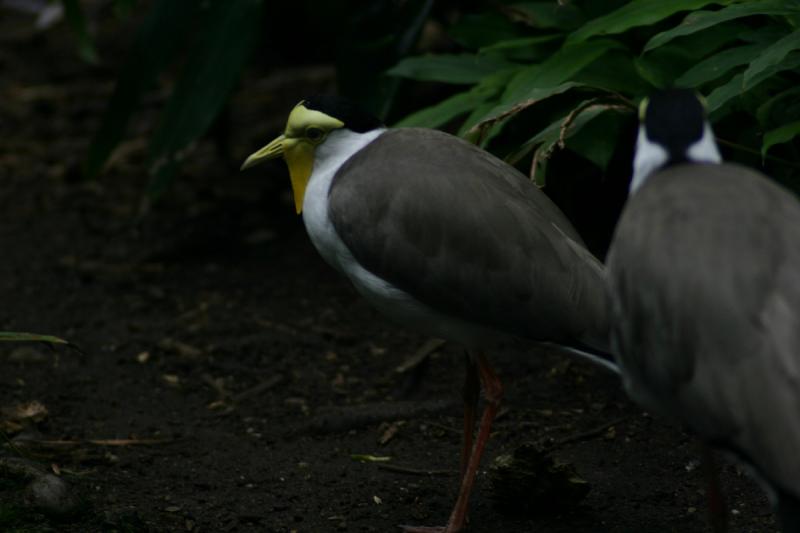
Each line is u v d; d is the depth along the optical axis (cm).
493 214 794
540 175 901
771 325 570
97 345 1223
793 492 543
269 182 1661
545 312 786
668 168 650
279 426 1053
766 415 557
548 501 853
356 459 978
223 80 1330
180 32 1371
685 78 898
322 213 846
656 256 608
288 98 1908
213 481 931
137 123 1866
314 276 1396
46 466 926
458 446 1001
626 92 1022
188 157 1750
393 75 1177
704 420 585
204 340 1237
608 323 771
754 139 993
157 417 1069
